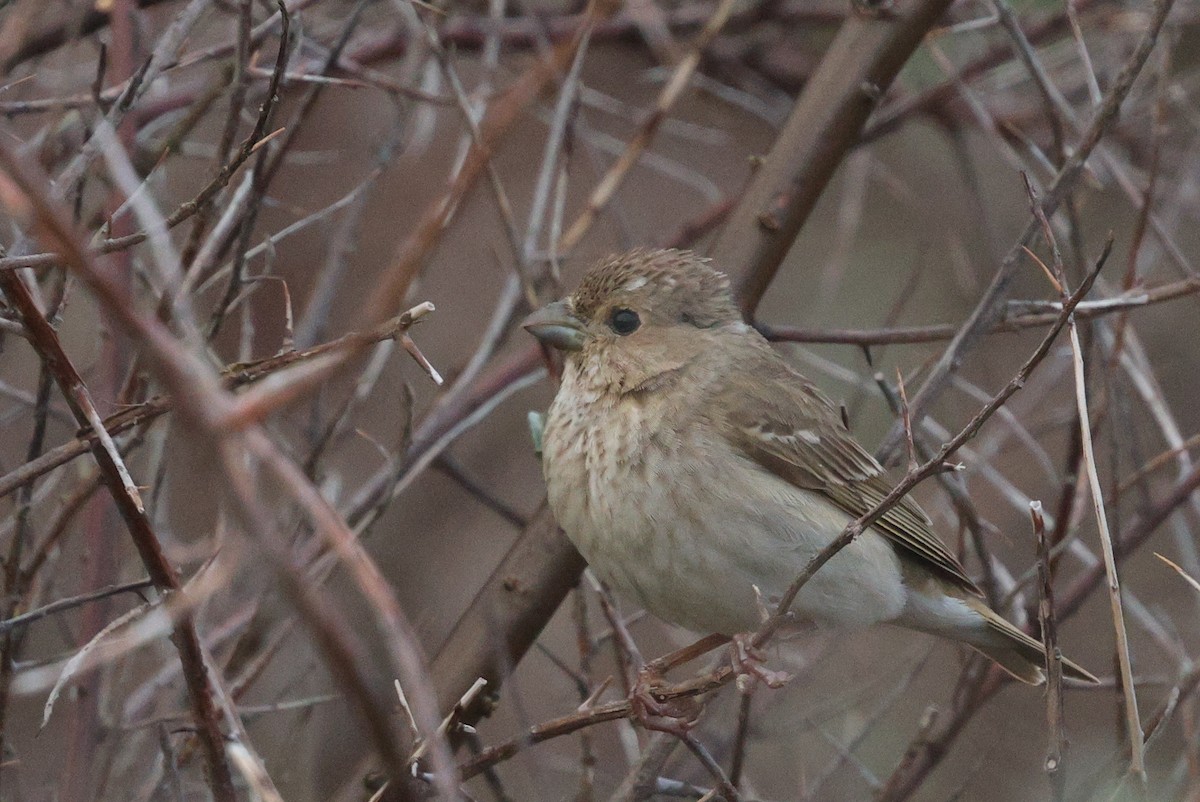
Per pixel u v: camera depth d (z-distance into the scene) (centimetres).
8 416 955
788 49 1369
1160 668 1240
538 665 1246
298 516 868
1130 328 991
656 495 831
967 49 1280
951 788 1177
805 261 1502
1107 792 778
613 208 1158
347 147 1286
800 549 845
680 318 884
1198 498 1044
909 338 891
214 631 896
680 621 858
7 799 877
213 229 882
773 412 873
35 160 852
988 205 1425
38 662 792
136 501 583
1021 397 1278
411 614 1259
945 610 934
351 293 1242
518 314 1033
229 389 615
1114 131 1216
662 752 791
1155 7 830
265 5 920
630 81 1513
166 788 818
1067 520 917
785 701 1058
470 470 1360
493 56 1055
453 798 457
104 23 979
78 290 982
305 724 938
